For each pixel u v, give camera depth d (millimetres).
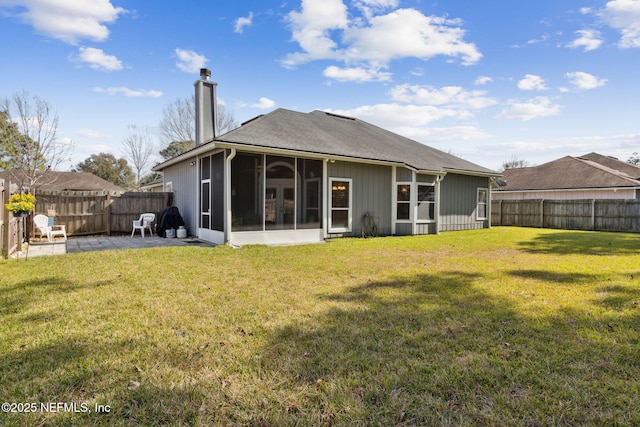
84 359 2490
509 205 18297
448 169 13555
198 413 1906
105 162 40469
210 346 2734
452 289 4496
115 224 12266
